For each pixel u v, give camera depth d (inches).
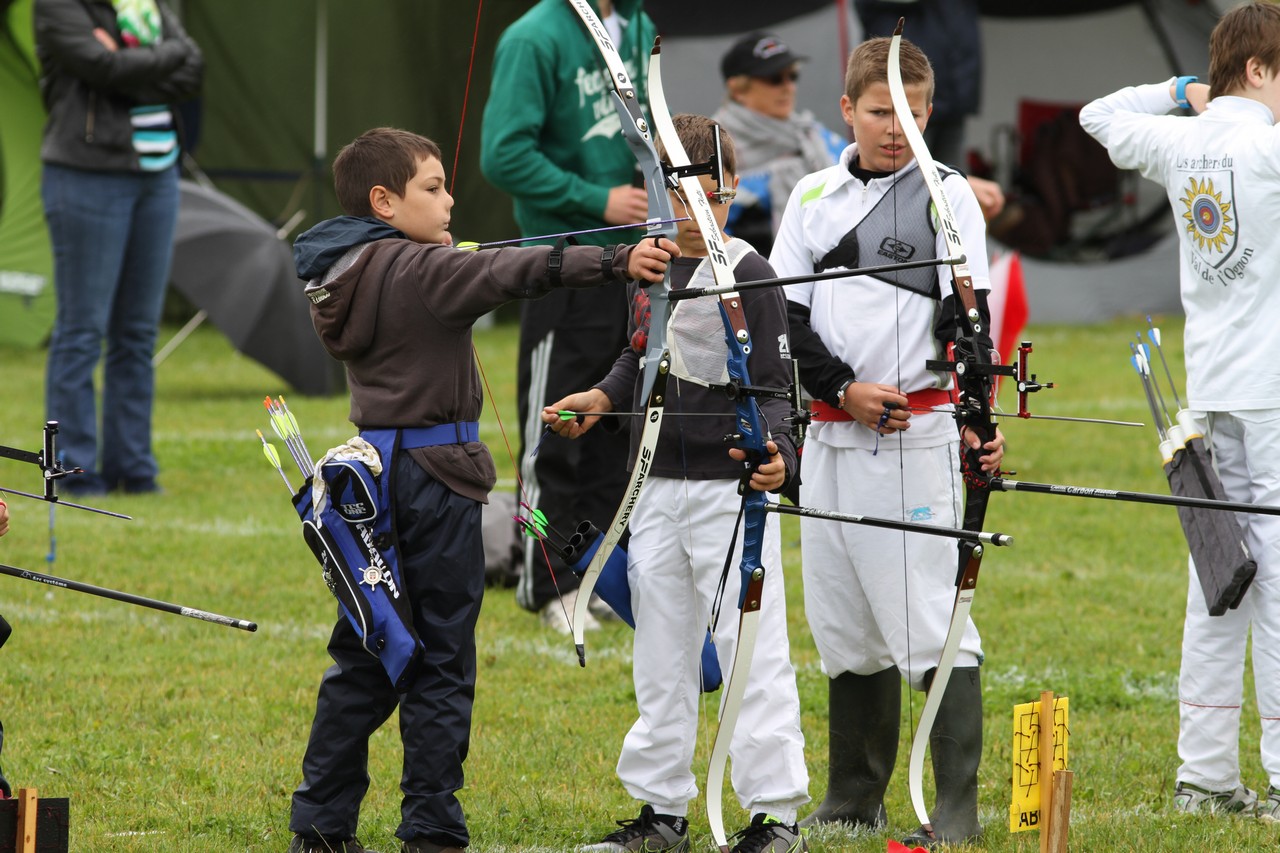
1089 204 2728.8
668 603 544.7
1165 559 1106.7
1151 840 547.8
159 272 1259.2
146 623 888.3
